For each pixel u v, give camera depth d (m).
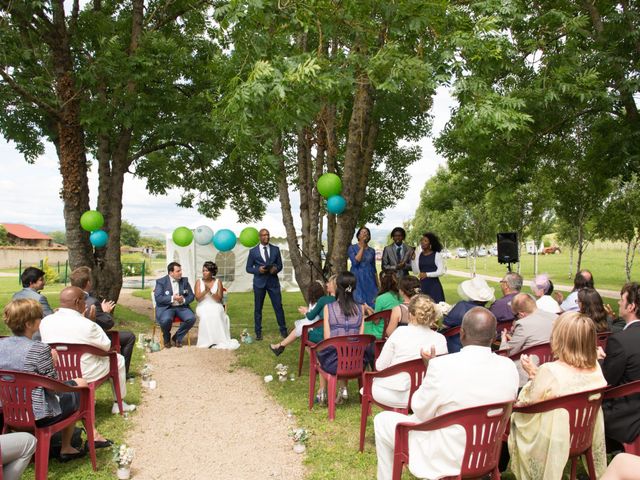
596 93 8.70
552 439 2.92
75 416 3.86
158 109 11.48
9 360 3.54
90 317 5.64
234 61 6.22
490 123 6.05
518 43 9.17
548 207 20.72
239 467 4.11
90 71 9.89
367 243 8.49
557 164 15.09
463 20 6.25
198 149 12.88
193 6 11.63
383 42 6.59
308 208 9.91
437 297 8.17
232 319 12.20
